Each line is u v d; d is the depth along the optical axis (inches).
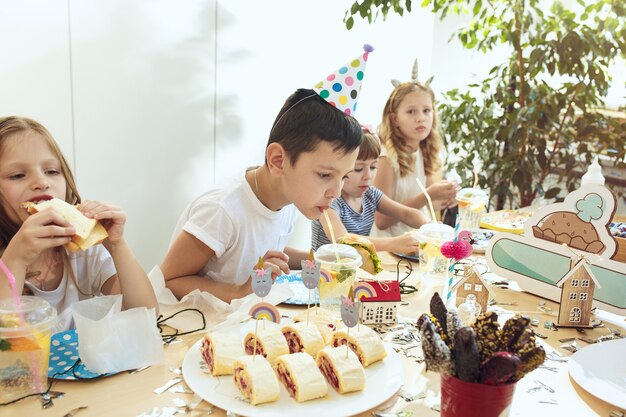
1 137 44.8
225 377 37.6
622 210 108.7
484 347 31.8
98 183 89.4
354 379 36.1
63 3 80.7
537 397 37.0
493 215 83.3
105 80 87.1
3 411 33.6
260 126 111.0
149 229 97.8
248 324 45.5
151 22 90.7
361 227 82.1
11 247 40.6
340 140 48.7
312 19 114.1
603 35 105.2
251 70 106.6
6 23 76.0
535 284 55.7
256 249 58.7
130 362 38.8
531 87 112.6
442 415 32.5
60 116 83.4
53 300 48.4
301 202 51.8
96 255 51.4
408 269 61.7
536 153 115.8
